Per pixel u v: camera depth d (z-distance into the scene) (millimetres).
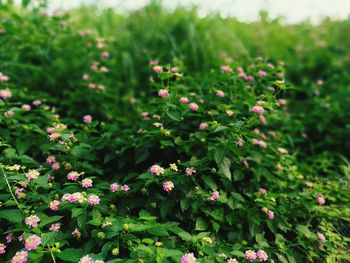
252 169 1176
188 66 1943
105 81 1720
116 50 2029
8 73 1513
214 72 1330
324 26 2908
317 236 1073
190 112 1161
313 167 1544
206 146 1073
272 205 1105
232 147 1016
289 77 2264
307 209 1170
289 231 1136
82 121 1560
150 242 797
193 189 992
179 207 1004
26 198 904
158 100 1245
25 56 1791
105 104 1613
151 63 1414
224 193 1061
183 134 1144
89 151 1127
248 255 860
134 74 1981
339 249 1085
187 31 2133
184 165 1006
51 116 1277
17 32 1662
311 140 1795
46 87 1773
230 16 2346
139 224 838
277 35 2604
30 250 751
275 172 1242
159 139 1096
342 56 2461
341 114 1776
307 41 2617
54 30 1807
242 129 1098
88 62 1842
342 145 1743
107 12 2262
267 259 959
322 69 2395
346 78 2148
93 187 1005
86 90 1633
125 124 1510
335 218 1192
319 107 1851
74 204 872
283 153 1328
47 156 1176
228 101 1232
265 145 1220
